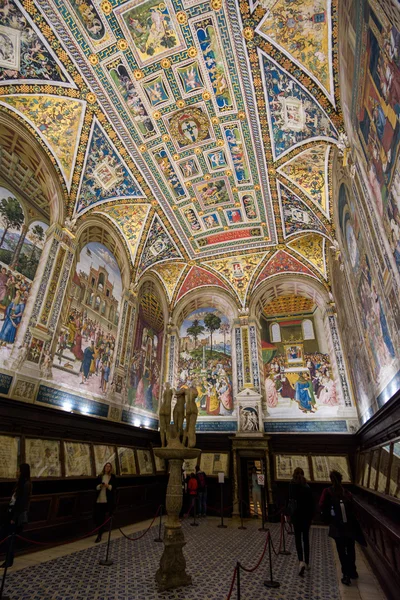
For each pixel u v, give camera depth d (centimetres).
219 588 546
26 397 867
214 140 1177
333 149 1009
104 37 889
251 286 1750
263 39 873
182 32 894
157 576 554
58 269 1060
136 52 928
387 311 673
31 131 1013
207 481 1430
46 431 896
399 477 611
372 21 482
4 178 930
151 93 1029
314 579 602
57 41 872
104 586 532
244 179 1312
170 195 1373
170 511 593
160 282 1805
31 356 908
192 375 1738
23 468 589
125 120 1088
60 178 1116
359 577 617
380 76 499
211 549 799
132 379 1438
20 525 553
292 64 886
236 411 1548
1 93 909
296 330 1712
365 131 624
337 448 1372
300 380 1590
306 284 1678
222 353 1742
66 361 1055
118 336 1366
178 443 631
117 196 1306
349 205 891
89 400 1126
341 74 767
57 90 967
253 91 1003
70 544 783
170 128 1134
